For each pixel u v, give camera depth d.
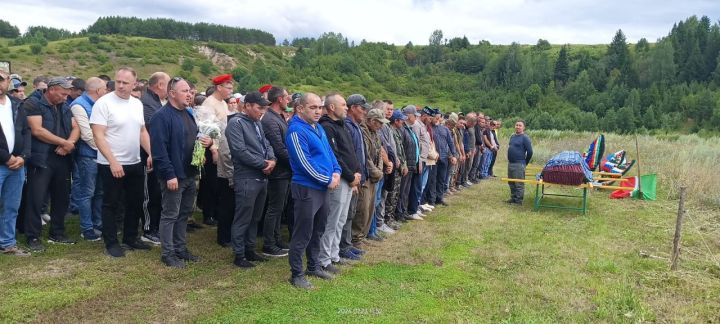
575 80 72.56
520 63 80.12
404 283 5.28
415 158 7.96
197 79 79.31
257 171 5.37
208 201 7.17
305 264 5.80
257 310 4.41
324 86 80.38
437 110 9.52
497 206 9.78
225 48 93.81
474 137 12.11
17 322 3.96
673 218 8.86
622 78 68.50
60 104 5.78
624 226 8.24
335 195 5.28
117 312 4.24
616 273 5.84
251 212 5.43
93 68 75.81
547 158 17.53
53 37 99.69
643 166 14.87
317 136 4.84
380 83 87.62
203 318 4.20
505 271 5.82
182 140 5.18
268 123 5.71
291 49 111.50
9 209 5.34
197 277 5.11
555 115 54.78
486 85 81.69
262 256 5.76
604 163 12.20
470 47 112.12
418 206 8.59
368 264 5.85
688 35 74.19
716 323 4.59
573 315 4.57
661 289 5.36
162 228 5.34
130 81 5.37
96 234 6.18
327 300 4.70
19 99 5.86
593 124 49.06
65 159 5.85
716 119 49.03
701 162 14.30
